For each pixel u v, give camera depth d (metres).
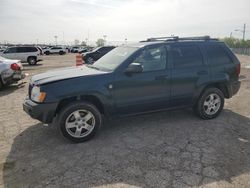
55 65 23.11
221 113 6.35
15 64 9.94
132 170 3.71
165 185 3.34
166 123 5.60
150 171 3.68
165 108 5.36
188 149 4.36
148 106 5.13
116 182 3.42
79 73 4.80
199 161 3.96
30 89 4.78
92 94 4.58
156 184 3.37
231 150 4.33
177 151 4.29
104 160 4.00
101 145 4.54
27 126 5.52
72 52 63.91
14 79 9.89
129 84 4.84
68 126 4.55
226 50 5.99
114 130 5.23
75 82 4.50
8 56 23.59
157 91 5.13
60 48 53.88
